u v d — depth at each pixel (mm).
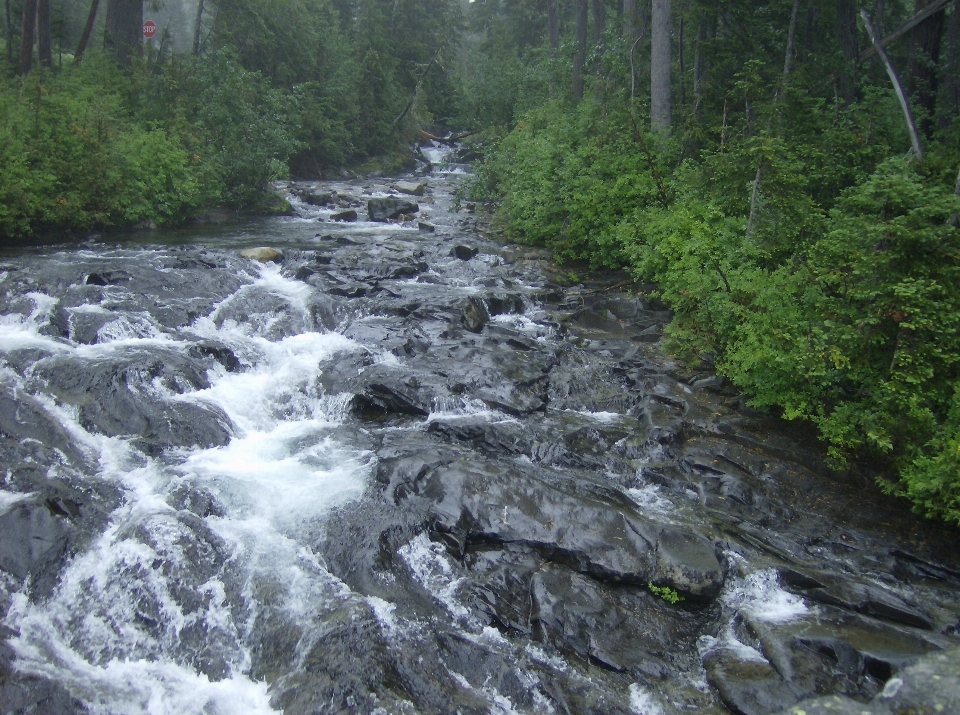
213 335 11531
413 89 48156
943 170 11141
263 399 10148
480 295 13828
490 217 23172
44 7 23938
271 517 7617
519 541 7344
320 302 12898
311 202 25375
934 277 8445
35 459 7816
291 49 36844
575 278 15969
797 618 6648
